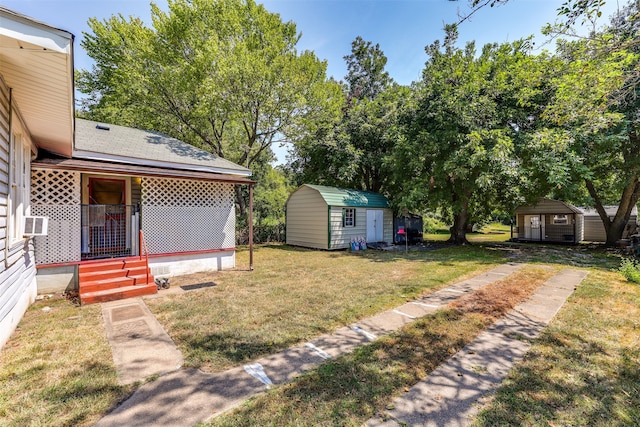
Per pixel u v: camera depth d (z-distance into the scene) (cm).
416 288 594
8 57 260
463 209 1388
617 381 262
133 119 1448
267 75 1264
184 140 1588
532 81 543
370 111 1725
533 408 227
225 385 262
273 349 333
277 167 2478
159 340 359
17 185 420
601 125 502
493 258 1015
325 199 1280
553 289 579
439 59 1255
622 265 760
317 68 1512
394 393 248
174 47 1316
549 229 1642
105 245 746
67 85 307
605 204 1988
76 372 285
